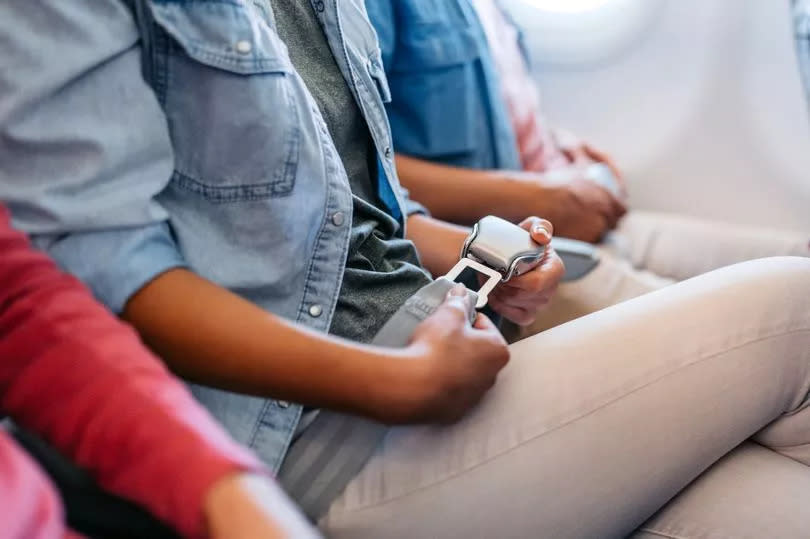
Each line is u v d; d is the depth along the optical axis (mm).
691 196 1646
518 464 710
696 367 754
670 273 1411
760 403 776
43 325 542
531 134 1407
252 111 699
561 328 807
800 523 745
